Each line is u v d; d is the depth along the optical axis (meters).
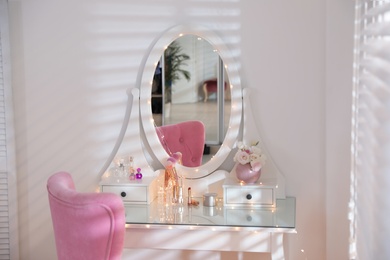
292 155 2.67
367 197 2.24
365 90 2.29
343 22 2.54
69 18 2.77
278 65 2.64
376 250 2.08
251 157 2.51
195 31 2.64
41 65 2.81
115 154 2.80
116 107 2.78
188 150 2.72
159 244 2.39
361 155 2.37
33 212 2.90
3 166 2.85
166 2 2.69
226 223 2.29
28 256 2.94
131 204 2.61
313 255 2.71
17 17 2.80
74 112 2.81
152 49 2.70
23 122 2.85
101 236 1.94
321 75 2.61
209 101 2.69
